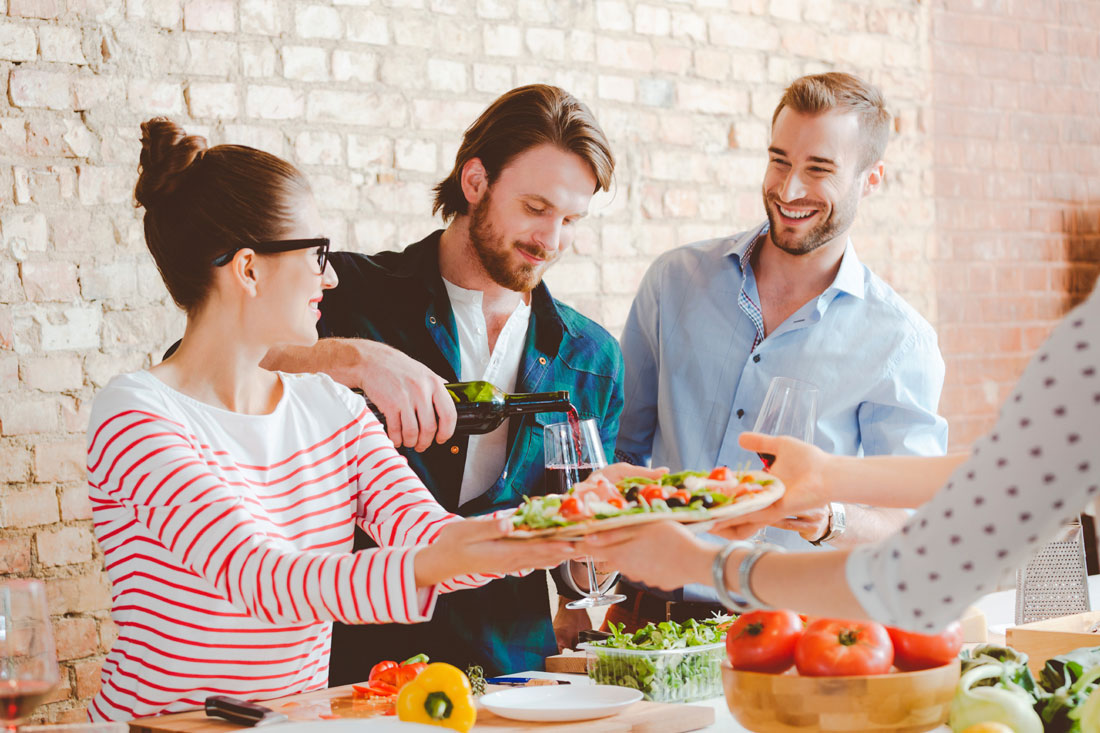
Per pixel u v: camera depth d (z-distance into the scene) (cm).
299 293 161
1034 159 424
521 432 215
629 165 343
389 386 189
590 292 336
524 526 133
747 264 251
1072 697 137
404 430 189
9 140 257
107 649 269
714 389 250
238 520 145
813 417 177
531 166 204
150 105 274
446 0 314
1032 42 423
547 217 207
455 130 316
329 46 297
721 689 166
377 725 126
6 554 256
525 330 225
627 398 263
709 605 235
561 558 134
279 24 290
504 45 323
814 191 234
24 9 259
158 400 156
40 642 128
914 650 132
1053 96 429
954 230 405
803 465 154
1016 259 419
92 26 266
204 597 154
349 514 174
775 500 146
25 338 260
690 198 355
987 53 413
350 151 300
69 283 265
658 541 127
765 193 243
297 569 140
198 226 158
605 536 130
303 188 164
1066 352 95
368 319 217
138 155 273
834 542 211
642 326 264
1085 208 437
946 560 101
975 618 191
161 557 153
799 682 127
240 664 157
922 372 245
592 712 143
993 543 99
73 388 266
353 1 300
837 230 238
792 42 374
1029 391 97
